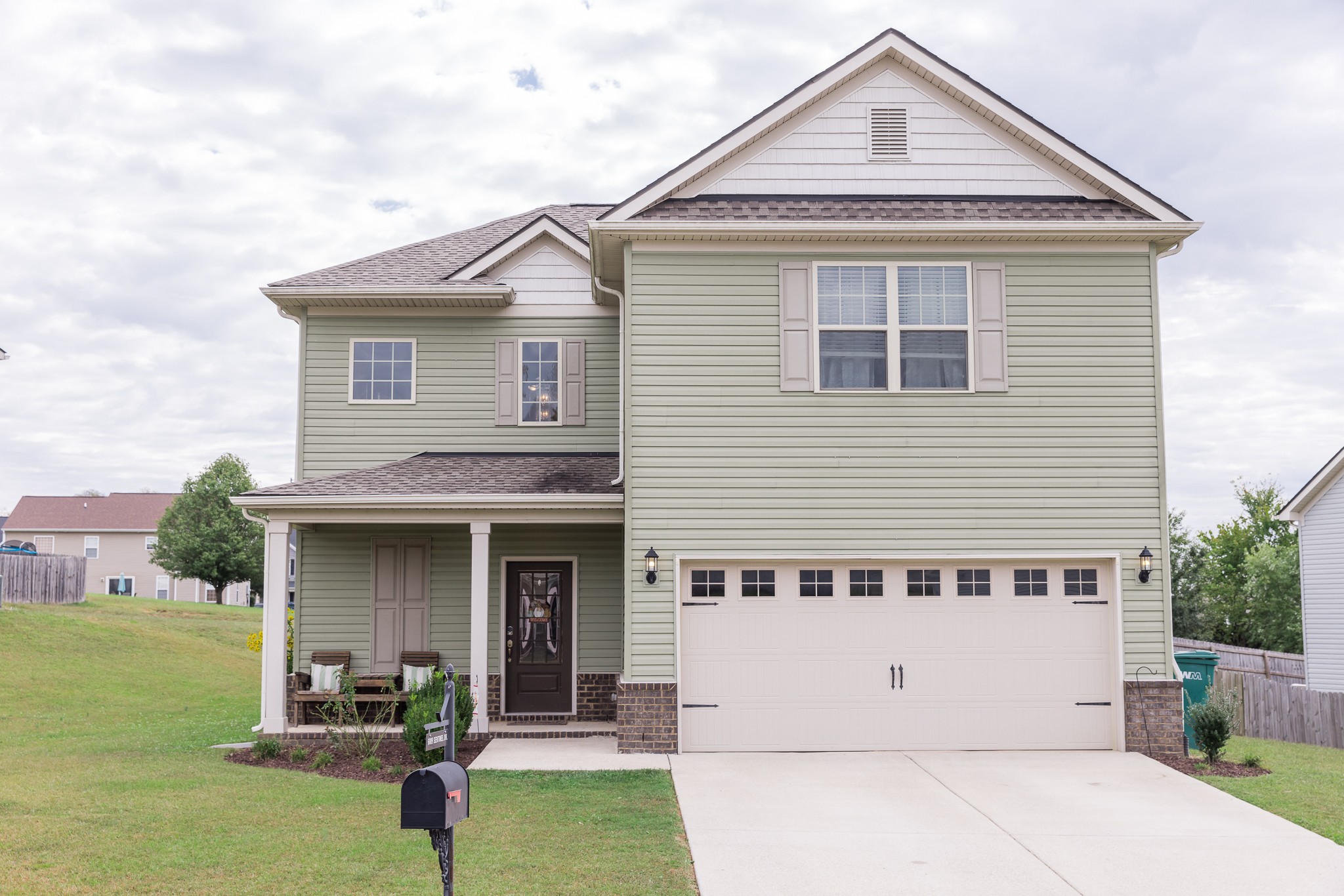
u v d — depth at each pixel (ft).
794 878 23.80
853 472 40.45
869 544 40.19
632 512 39.93
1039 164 43.34
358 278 50.72
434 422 51.37
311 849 24.34
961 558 40.27
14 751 42.14
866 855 25.81
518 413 51.60
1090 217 41.55
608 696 48.78
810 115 43.47
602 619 49.21
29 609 89.71
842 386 40.86
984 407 40.91
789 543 40.09
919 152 43.34
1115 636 40.47
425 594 49.52
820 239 40.93
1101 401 41.09
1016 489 40.63
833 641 40.27
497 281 52.31
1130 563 40.55
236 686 74.64
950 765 37.19
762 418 40.50
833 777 34.94
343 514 42.68
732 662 40.01
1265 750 50.90
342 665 48.29
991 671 40.42
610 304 51.98
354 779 34.65
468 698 40.01
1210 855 26.32
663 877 23.13
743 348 40.78
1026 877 24.23
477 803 30.22
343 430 51.11
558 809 29.58
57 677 67.51
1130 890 23.45
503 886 21.94
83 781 32.86
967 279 41.42
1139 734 39.68
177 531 145.48
